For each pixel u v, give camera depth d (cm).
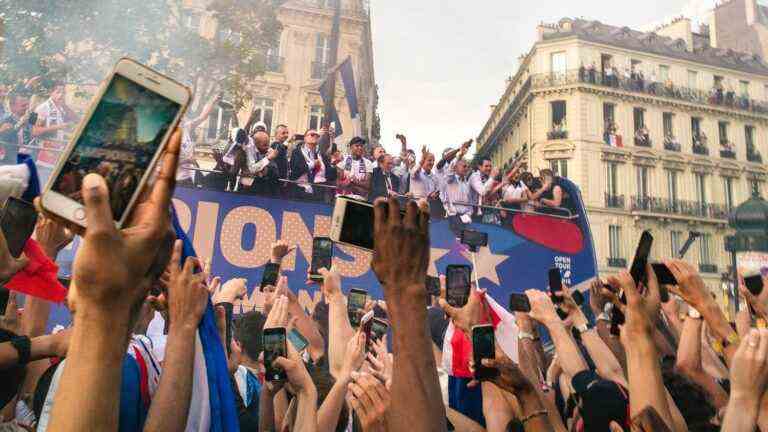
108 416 93
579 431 266
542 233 1158
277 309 265
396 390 123
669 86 2984
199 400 151
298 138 1078
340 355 282
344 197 171
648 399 178
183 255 162
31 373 281
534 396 175
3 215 180
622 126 2884
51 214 104
